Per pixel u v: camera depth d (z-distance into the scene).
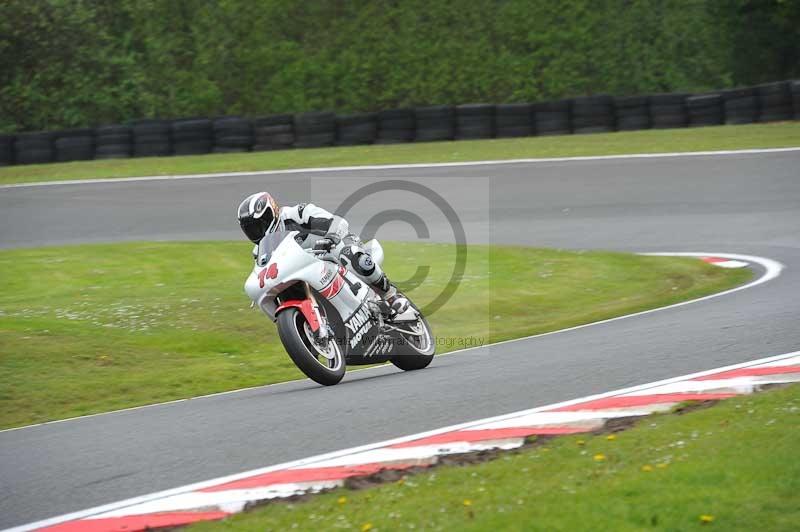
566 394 21.86
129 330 34.75
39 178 72.50
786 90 78.00
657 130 78.94
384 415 21.17
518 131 80.69
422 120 80.88
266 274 23.77
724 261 42.88
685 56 97.50
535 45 95.44
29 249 52.62
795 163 62.34
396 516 14.95
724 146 69.31
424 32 95.44
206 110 94.50
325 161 73.56
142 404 26.67
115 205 63.16
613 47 95.88
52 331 34.12
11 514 16.67
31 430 23.83
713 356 24.52
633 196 58.22
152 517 15.91
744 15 100.81
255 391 26.45
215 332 34.84
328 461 18.08
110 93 93.56
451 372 25.69
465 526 14.23
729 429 17.94
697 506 14.28
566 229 52.22
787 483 14.81
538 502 15.03
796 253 42.94
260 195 24.72
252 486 17.00
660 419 19.38
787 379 21.55
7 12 91.38
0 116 92.38
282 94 94.81
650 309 34.19
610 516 14.16
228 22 95.00
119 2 95.12
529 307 37.38
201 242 52.47
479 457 18.02
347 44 95.50
